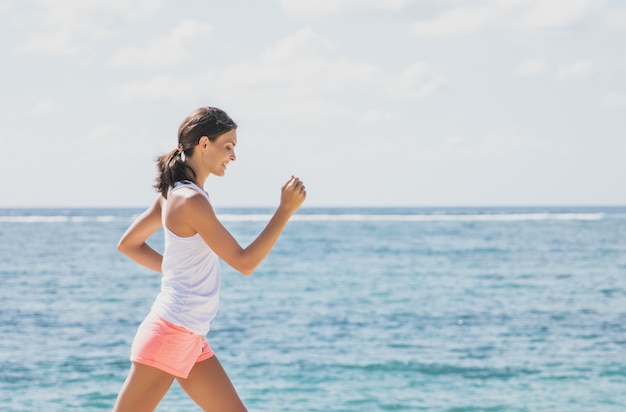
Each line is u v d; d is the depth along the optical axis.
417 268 29.33
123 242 4.00
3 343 13.34
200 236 3.60
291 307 18.61
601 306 18.41
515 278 25.44
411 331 14.79
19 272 27.98
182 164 3.67
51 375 10.66
